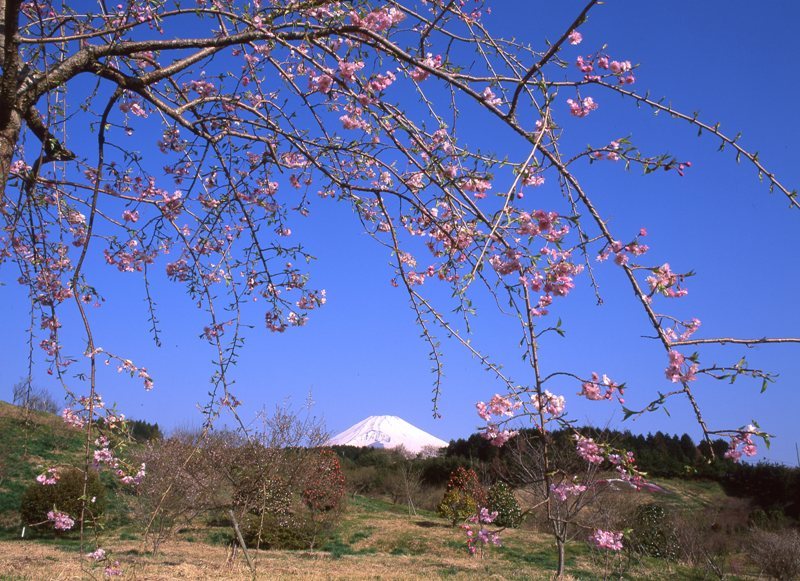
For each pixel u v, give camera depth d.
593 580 12.97
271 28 2.60
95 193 2.57
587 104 2.43
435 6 2.86
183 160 3.52
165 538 12.24
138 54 3.02
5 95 2.41
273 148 3.02
